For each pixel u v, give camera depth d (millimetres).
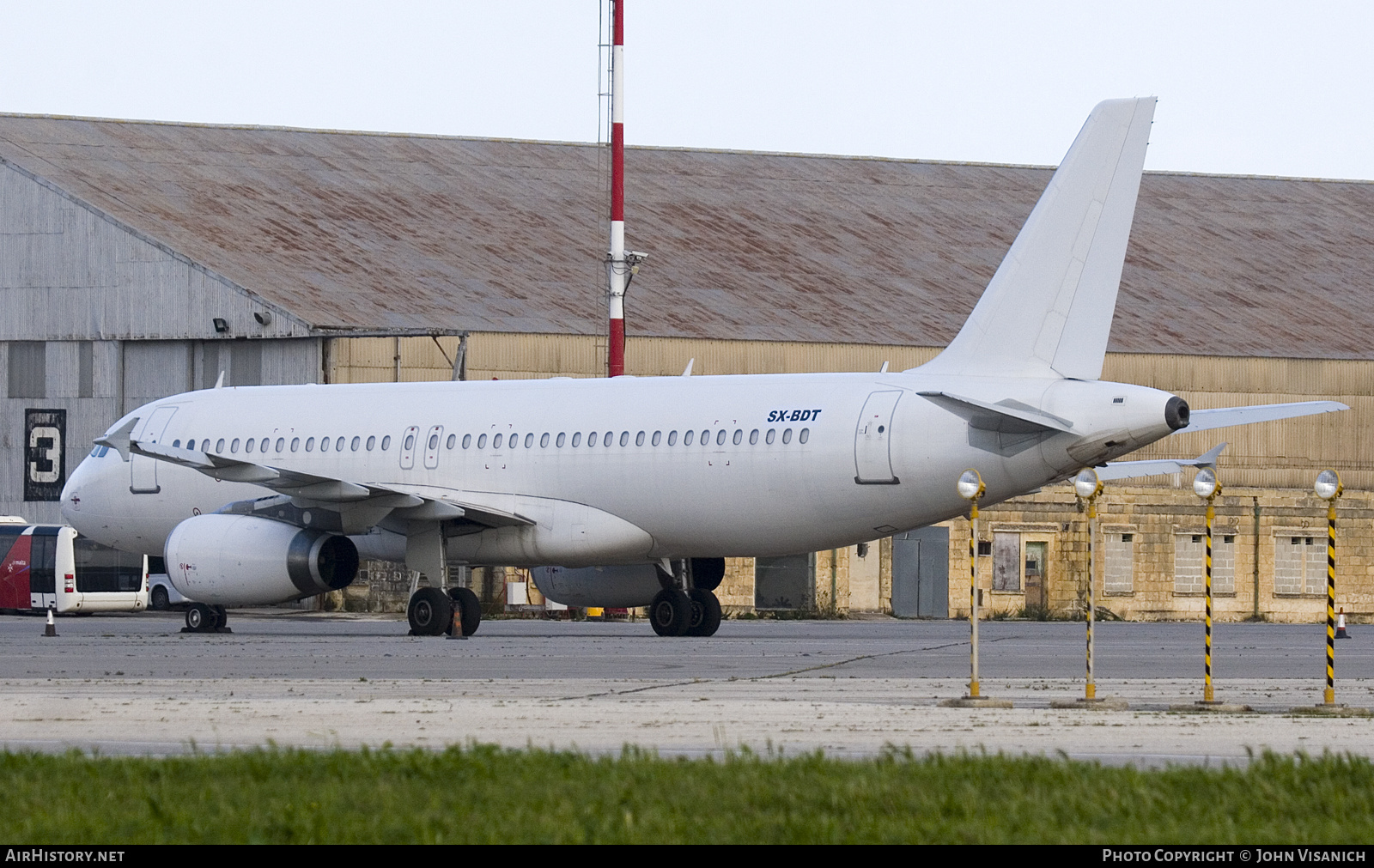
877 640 132250
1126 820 41938
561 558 134625
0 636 133625
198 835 40344
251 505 142125
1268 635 157375
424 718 66562
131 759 52031
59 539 194375
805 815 42375
